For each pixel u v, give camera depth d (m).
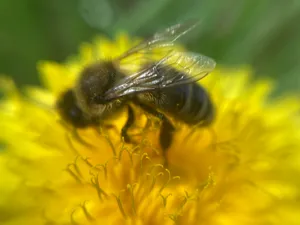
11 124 0.07
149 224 0.06
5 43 0.09
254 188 0.07
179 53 0.06
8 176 0.07
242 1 0.09
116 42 0.08
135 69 0.07
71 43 0.09
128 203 0.06
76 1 0.09
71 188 0.06
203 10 0.09
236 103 0.07
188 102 0.06
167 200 0.06
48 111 0.07
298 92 0.09
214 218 0.06
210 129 0.07
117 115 0.07
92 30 0.09
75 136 0.06
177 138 0.07
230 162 0.07
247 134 0.07
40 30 0.09
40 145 0.07
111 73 0.06
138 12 0.09
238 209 0.07
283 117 0.07
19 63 0.09
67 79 0.07
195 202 0.06
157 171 0.06
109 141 0.06
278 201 0.07
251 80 0.09
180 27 0.07
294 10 0.09
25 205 0.06
